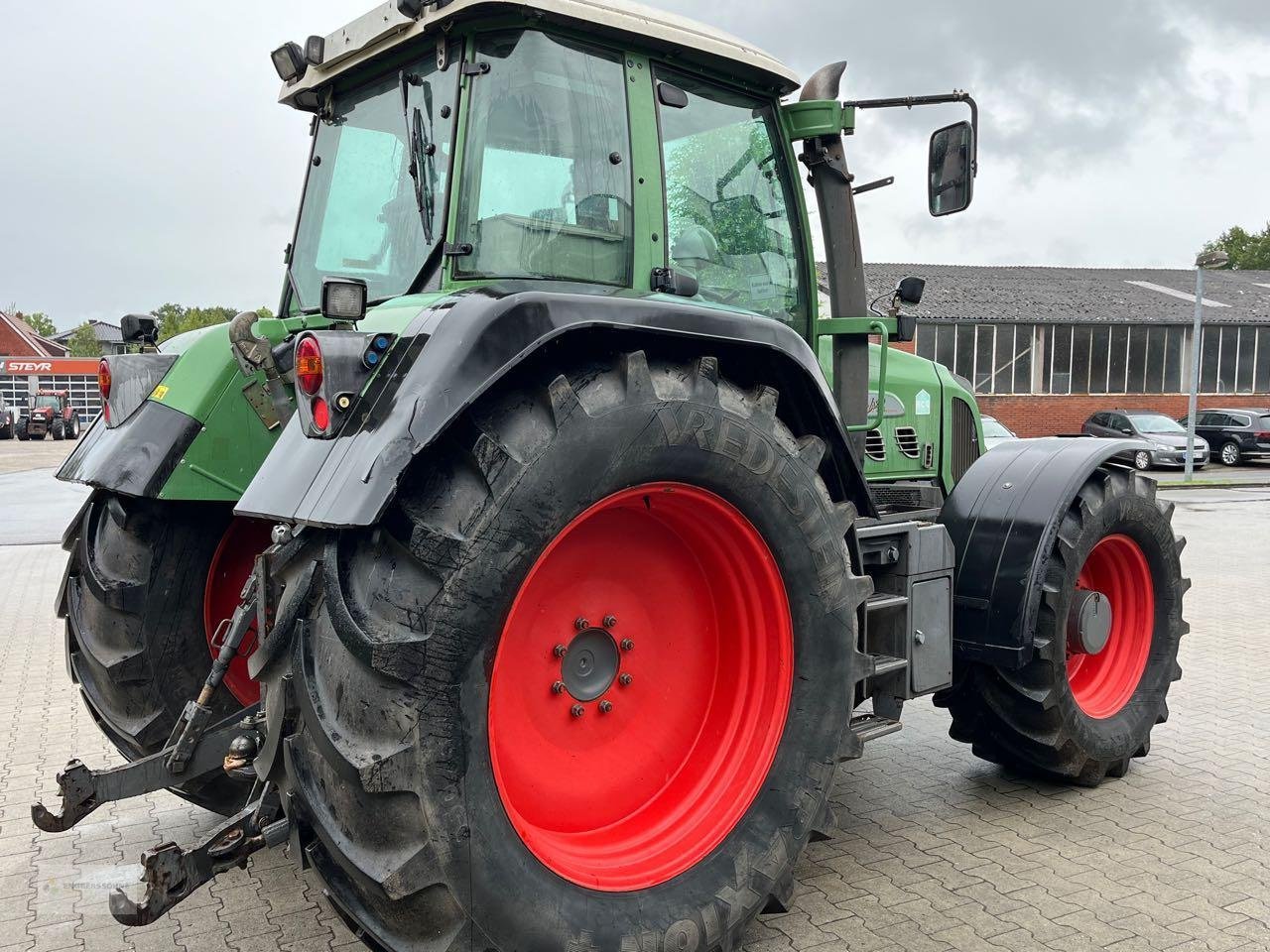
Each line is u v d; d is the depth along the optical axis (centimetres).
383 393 225
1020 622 361
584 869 249
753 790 277
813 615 284
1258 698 535
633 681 284
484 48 287
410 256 313
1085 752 391
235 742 254
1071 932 290
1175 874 328
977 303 3241
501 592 221
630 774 282
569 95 294
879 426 456
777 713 282
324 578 215
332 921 307
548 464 227
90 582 332
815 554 282
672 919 248
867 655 304
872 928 294
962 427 507
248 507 234
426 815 210
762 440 268
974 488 393
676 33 309
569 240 293
